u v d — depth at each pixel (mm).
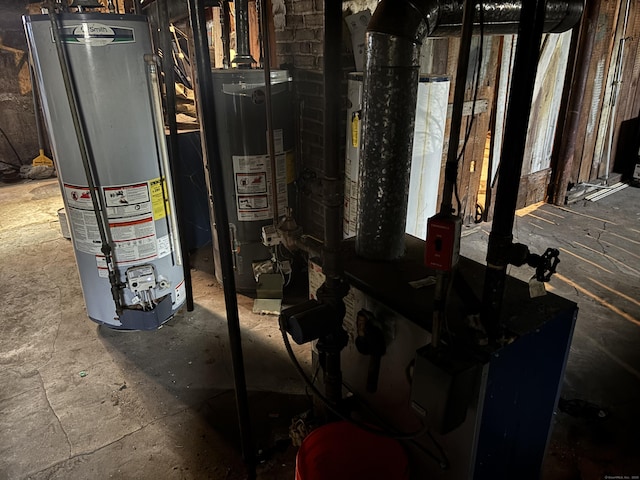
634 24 3646
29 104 4988
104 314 2178
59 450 1559
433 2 1128
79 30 1676
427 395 919
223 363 1991
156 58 1883
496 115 3057
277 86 2158
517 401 1057
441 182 2938
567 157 3516
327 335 1193
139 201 1983
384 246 1307
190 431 1636
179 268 2264
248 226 2357
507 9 1244
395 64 1116
